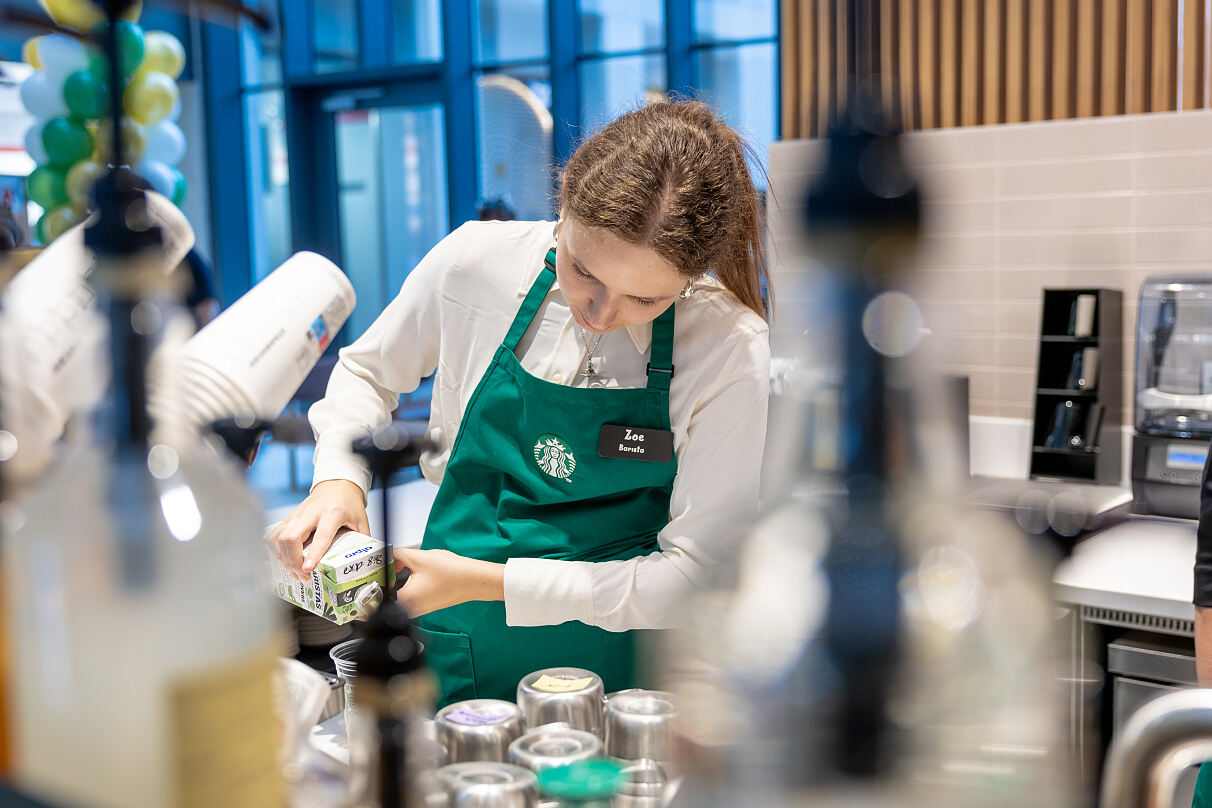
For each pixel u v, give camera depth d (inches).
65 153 81.7
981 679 13.9
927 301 15.0
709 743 14.5
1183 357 109.7
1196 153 113.1
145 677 17.7
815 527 15.2
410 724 22.2
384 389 69.1
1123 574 90.9
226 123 349.4
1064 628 14.9
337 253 340.8
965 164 126.8
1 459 25.9
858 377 15.1
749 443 57.2
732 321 59.3
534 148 269.6
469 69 299.0
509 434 63.0
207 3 19.5
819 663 14.0
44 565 17.9
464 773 29.0
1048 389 117.3
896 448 15.2
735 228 53.9
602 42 279.3
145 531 17.8
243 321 38.2
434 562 54.5
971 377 128.0
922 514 15.0
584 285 52.5
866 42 14.2
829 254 14.8
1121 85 134.0
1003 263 125.3
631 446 60.4
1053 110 138.3
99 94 18.6
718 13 261.4
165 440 19.1
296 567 44.5
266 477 247.6
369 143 335.0
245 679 18.7
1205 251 113.7
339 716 40.9
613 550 62.6
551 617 55.0
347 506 50.6
